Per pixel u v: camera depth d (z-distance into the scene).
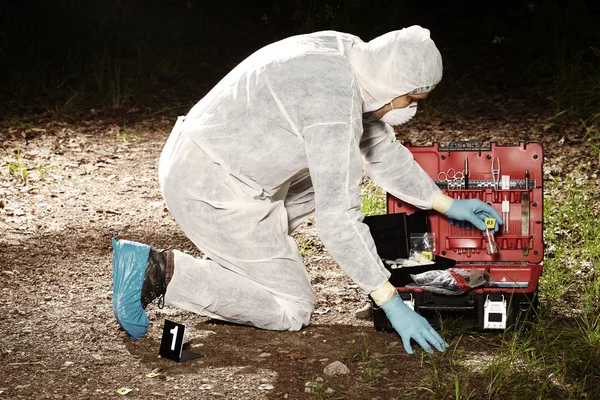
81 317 5.55
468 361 4.84
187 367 4.83
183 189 5.04
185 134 5.07
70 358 4.95
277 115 4.75
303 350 5.04
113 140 10.87
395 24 14.70
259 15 16.42
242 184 4.97
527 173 5.62
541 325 5.13
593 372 4.72
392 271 5.29
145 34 15.35
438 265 5.33
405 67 4.57
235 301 5.09
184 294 5.04
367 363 4.84
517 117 11.44
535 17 14.10
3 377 4.72
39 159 9.88
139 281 4.99
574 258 6.58
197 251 7.05
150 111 12.25
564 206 7.59
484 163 5.69
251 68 4.91
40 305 5.75
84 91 12.85
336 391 4.54
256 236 5.05
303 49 4.82
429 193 5.41
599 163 9.20
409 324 4.78
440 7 15.98
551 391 4.55
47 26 14.87
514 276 5.51
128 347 5.09
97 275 6.37
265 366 4.84
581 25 13.65
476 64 13.86
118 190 8.85
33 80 13.16
